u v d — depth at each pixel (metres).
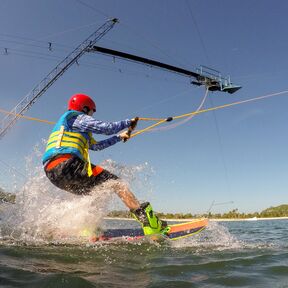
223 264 3.64
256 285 2.88
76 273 3.04
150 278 2.99
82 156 5.25
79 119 5.32
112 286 2.71
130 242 5.00
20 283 2.67
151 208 5.24
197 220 5.66
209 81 16.89
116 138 5.90
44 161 5.25
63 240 4.89
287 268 3.49
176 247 4.80
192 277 3.08
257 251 4.63
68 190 5.25
